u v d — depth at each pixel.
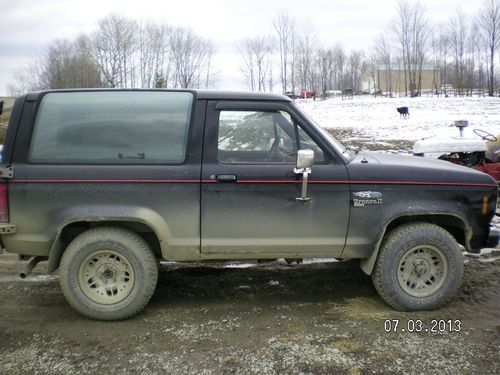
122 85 52.28
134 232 4.08
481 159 8.28
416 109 30.36
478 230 4.21
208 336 3.78
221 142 4.03
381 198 4.05
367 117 26.66
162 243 3.99
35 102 4.03
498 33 48.31
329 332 3.83
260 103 4.09
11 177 3.88
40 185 3.89
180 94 4.11
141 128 4.02
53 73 53.12
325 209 4.03
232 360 3.42
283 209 4.01
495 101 35.09
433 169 4.18
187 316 4.15
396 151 14.09
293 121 4.10
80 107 4.03
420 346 3.61
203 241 4.02
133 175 3.91
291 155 4.08
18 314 4.20
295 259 4.44
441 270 4.20
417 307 4.17
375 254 4.10
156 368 3.33
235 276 5.11
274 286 4.83
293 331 3.85
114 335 3.81
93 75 51.88
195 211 3.96
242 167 3.99
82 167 3.92
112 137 4.00
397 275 4.14
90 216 3.88
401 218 4.27
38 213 3.91
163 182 3.92
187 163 3.96
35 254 4.02
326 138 4.11
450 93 54.75
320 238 4.08
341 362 3.39
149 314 4.20
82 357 3.48
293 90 57.09
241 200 3.97
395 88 65.25
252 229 4.02
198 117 4.03
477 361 3.40
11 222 3.93
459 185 4.13
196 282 4.95
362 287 4.78
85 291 4.02
